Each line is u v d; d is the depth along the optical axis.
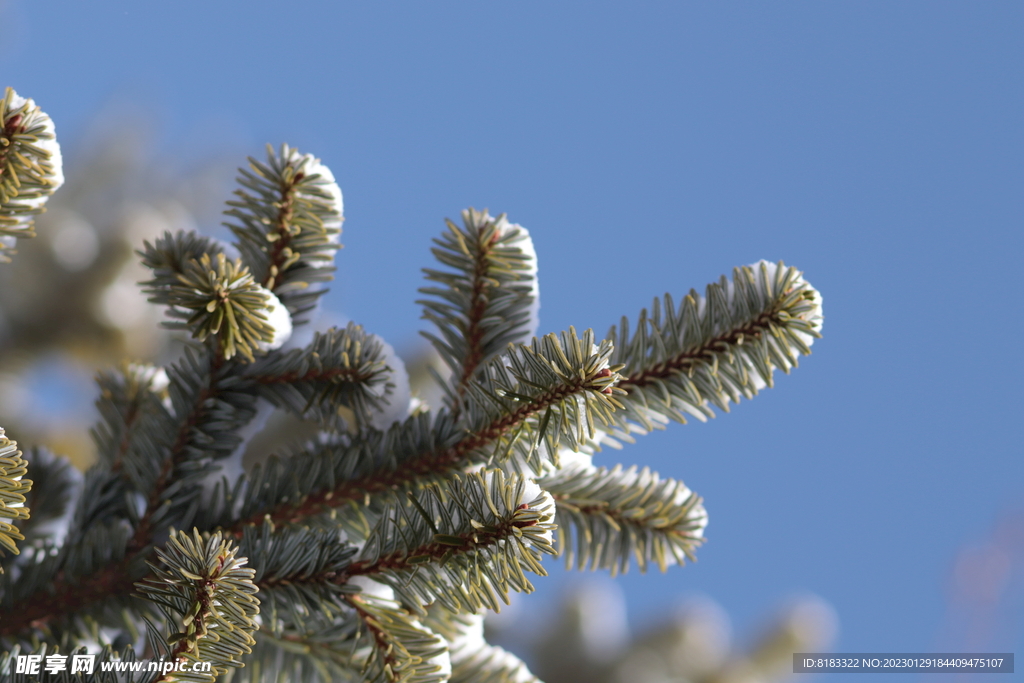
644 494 0.82
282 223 0.81
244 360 0.80
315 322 0.82
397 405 0.81
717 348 0.79
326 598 0.77
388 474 0.80
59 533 0.84
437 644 0.77
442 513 0.76
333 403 0.81
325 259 0.82
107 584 0.79
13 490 0.72
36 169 0.75
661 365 0.79
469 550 0.75
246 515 0.80
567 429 0.76
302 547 0.77
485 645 0.83
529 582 0.74
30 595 0.79
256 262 0.81
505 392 0.76
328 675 0.80
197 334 0.77
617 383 0.79
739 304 0.79
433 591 0.76
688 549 0.82
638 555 0.82
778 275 0.79
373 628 0.77
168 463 0.81
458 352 0.81
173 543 0.74
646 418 0.79
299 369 0.81
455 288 0.81
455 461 0.79
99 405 0.86
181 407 0.81
